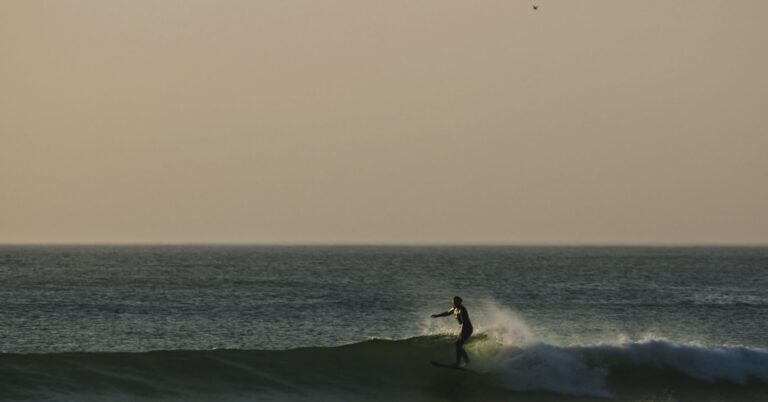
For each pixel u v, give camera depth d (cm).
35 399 8706
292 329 18775
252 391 9500
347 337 17525
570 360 10475
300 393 9544
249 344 16512
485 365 10388
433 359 10606
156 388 9306
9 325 19362
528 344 10675
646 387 10219
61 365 9538
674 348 10800
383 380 10012
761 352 10975
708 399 9962
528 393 9831
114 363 9738
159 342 16762
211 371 9856
